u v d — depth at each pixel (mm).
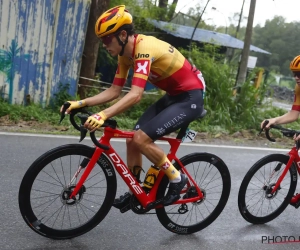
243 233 3484
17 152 5246
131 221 3508
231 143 7469
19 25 7688
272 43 36500
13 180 4184
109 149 2887
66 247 2918
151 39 2861
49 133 6551
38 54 7926
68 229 2992
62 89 8281
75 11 8047
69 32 8102
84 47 8883
